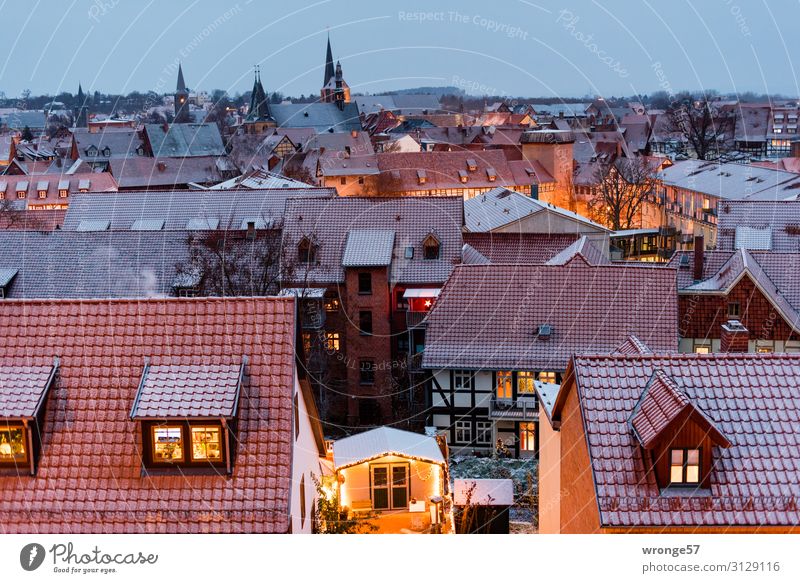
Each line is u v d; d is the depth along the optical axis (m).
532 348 50.72
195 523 22.44
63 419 23.83
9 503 22.73
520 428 50.81
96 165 185.00
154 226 77.69
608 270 52.75
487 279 53.34
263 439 23.55
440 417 51.66
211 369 24.25
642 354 25.08
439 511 33.50
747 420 23.45
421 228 64.38
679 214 123.44
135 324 25.19
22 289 61.12
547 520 31.42
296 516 24.58
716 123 197.75
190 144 196.38
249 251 62.53
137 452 23.39
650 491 22.30
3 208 109.31
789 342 55.16
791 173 108.06
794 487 22.22
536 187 106.00
